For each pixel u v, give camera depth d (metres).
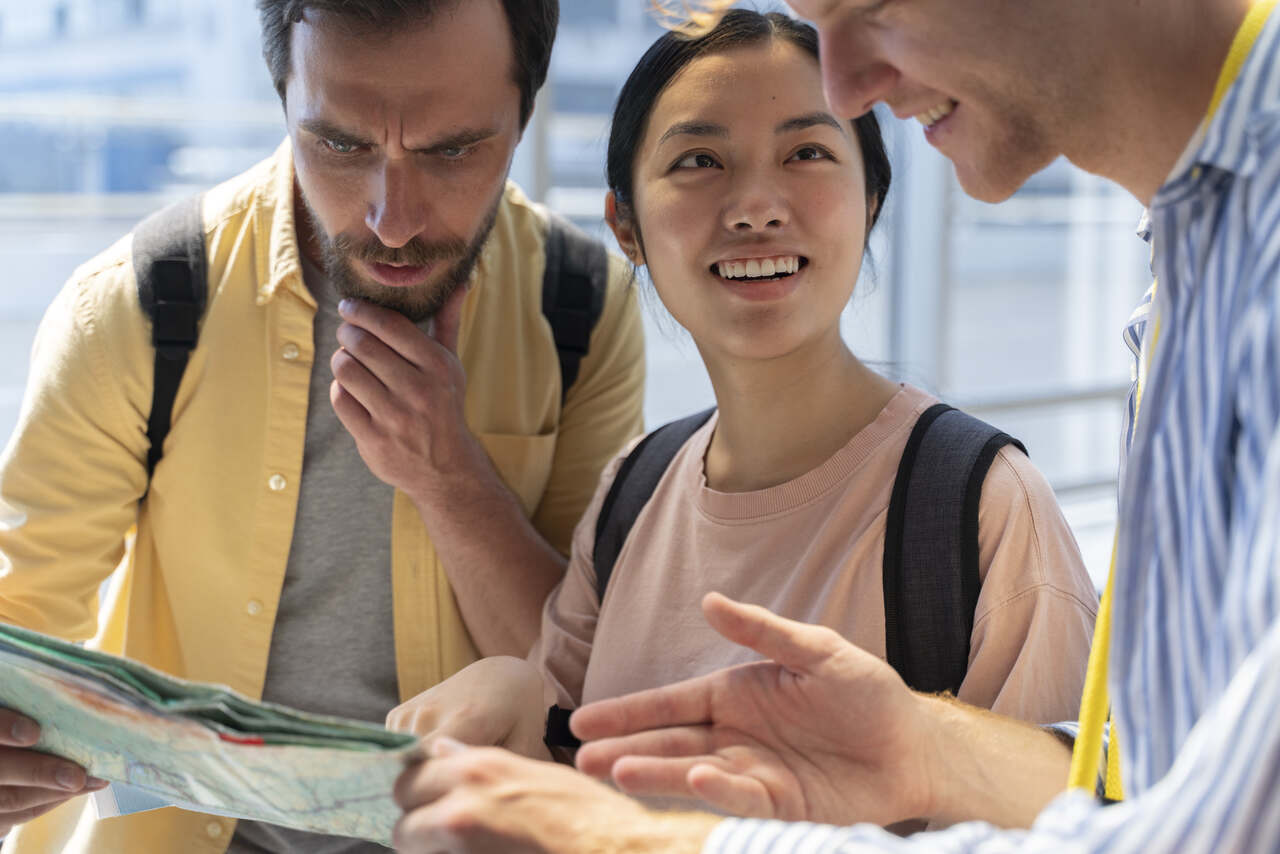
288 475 1.51
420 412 1.45
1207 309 0.75
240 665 1.52
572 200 5.27
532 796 0.75
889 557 1.12
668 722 0.92
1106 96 0.78
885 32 0.85
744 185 1.18
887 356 4.45
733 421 1.28
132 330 1.48
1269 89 0.73
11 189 8.40
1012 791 0.95
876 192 1.34
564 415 1.68
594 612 1.41
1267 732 0.56
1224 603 0.65
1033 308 11.45
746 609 0.90
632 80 1.31
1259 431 0.67
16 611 1.46
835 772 0.89
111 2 10.48
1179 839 0.58
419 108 1.29
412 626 1.54
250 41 8.97
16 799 1.21
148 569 1.56
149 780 1.03
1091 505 5.04
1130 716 0.78
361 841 1.50
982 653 1.08
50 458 1.46
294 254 1.52
